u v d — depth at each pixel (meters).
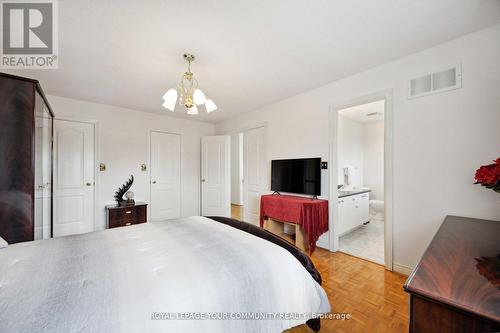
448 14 1.61
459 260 0.92
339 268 2.43
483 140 1.80
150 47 2.02
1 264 1.11
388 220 2.35
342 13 1.59
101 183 3.77
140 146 4.24
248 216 4.36
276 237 1.63
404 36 1.89
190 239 1.50
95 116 3.71
